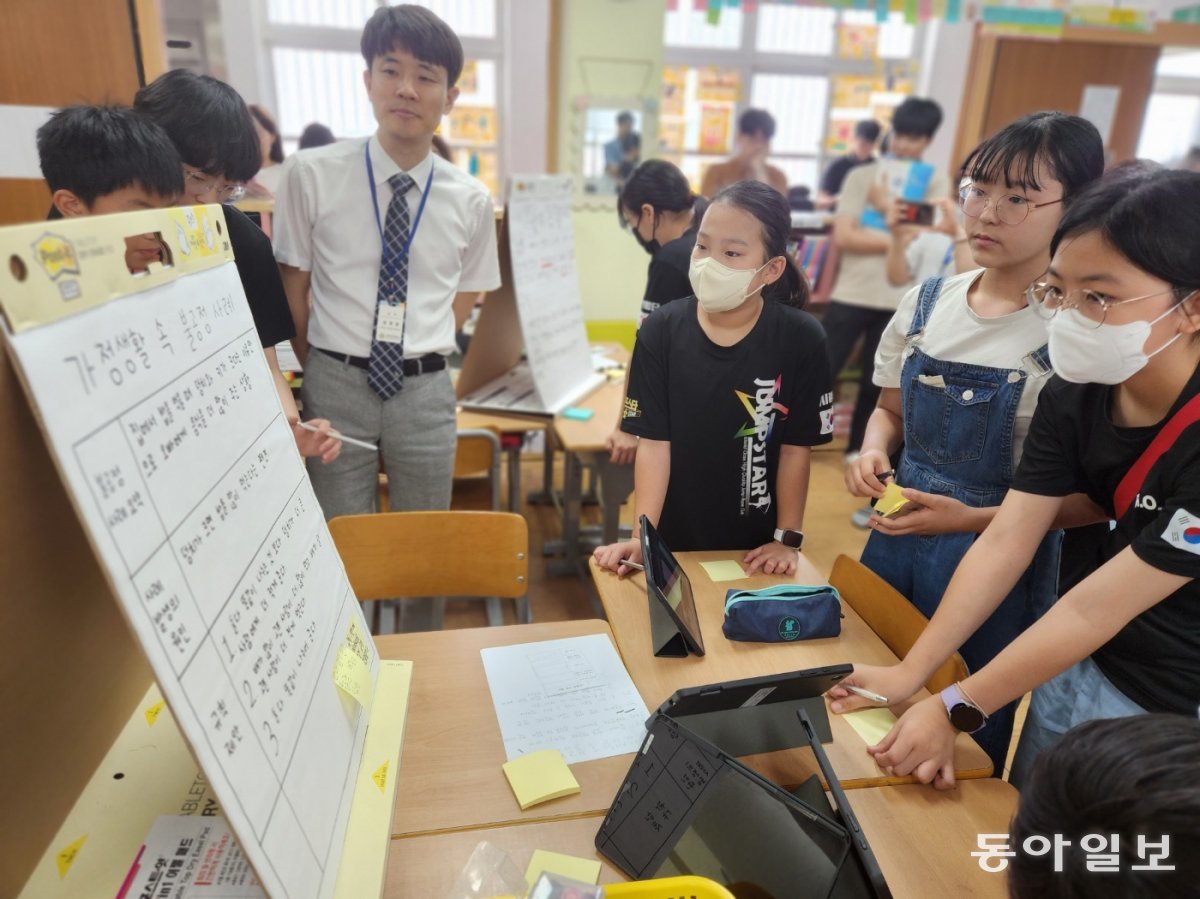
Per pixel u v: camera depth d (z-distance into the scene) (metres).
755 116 4.29
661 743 0.92
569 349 3.04
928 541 1.49
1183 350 0.89
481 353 2.95
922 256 3.54
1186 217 0.81
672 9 4.29
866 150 4.76
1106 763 0.47
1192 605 0.94
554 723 1.12
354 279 1.93
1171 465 0.92
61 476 0.52
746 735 1.05
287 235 1.92
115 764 0.87
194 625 0.63
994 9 4.49
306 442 1.68
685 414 1.62
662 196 2.43
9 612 0.65
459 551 1.66
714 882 0.78
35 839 0.74
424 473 2.12
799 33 5.57
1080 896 0.46
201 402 0.75
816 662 1.29
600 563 1.55
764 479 1.69
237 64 4.76
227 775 0.61
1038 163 1.21
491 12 5.00
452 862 0.89
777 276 1.52
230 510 0.75
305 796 0.75
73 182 1.13
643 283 4.73
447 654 1.28
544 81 5.06
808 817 0.80
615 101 4.33
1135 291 0.85
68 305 0.56
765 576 1.58
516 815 0.96
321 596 0.95
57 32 2.50
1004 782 1.05
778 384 1.61
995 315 1.36
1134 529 1.00
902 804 1.01
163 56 2.72
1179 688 0.97
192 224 0.81
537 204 2.84
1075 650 0.96
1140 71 5.02
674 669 1.25
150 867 0.76
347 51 5.02
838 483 4.07
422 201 1.94
